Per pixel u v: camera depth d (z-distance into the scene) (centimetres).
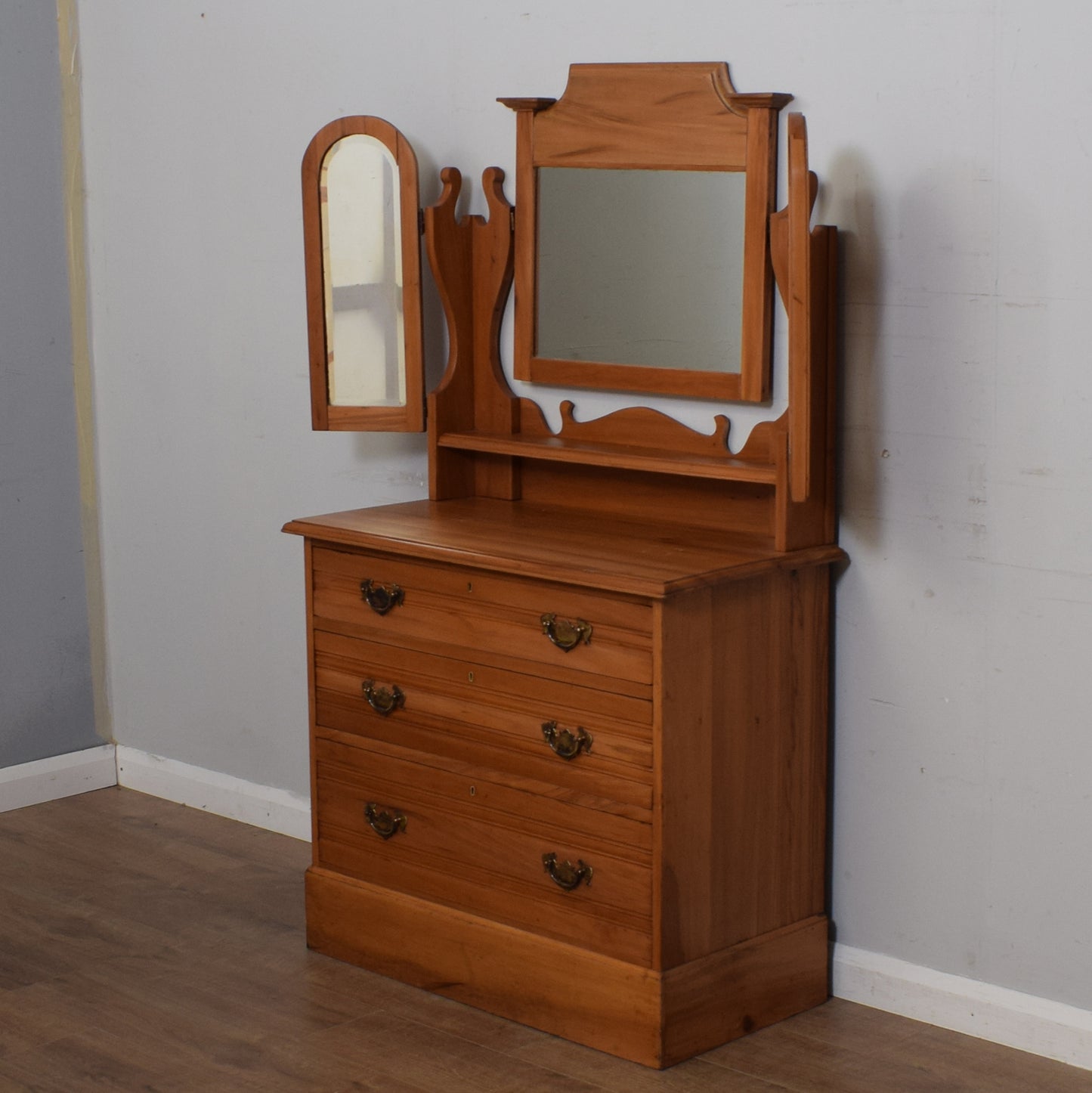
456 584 274
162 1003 282
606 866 261
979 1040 268
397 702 287
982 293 252
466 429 314
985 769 263
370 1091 253
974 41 246
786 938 275
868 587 272
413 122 320
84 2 370
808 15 262
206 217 357
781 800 272
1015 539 254
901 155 256
